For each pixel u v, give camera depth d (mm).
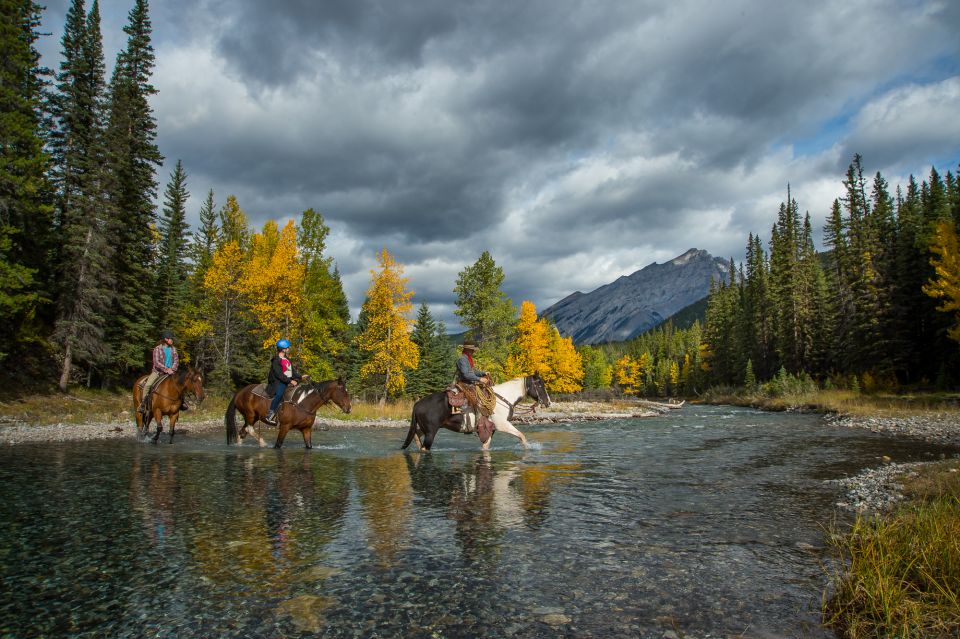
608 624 3553
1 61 23984
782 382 51781
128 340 33125
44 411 23516
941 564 4250
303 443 15164
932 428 20594
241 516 6348
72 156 29078
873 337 46000
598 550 5137
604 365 124500
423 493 7758
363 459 11438
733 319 79750
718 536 5668
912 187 57906
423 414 13031
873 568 4215
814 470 10398
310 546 5203
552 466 10586
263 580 4297
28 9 26812
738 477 9461
